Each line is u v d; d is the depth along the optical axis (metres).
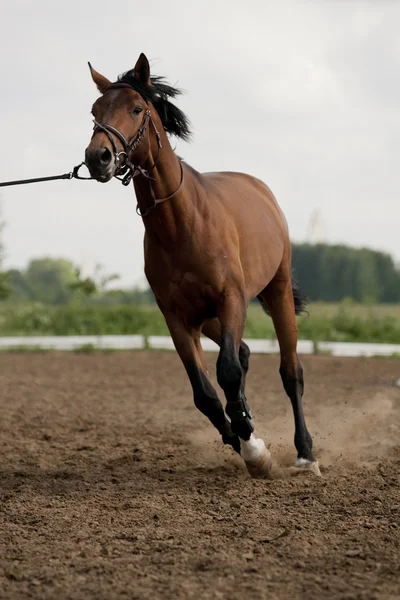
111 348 33.62
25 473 10.96
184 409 17.41
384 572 6.73
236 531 7.88
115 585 6.51
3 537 7.91
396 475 10.34
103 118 9.12
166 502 9.22
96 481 10.47
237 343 9.63
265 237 10.98
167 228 9.54
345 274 76.44
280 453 12.03
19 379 23.22
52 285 84.06
